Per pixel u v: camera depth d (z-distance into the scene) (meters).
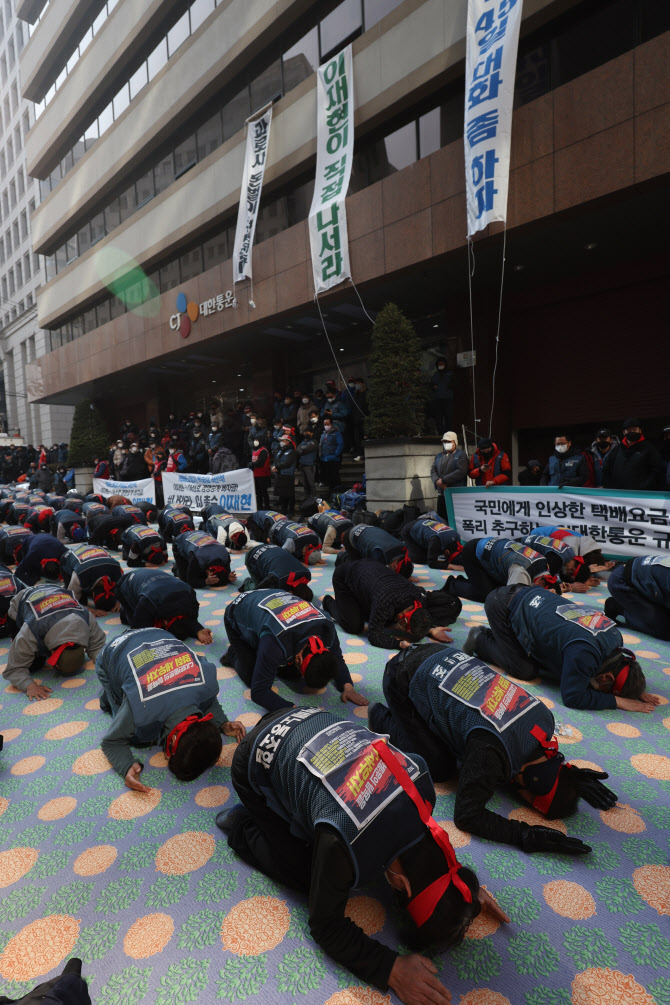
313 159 11.29
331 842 1.44
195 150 14.70
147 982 1.57
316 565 6.99
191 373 17.89
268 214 12.90
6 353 35.38
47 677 3.89
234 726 2.66
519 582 4.08
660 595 3.86
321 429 10.67
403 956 1.51
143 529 7.14
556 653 3.04
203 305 13.76
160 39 15.05
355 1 10.48
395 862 1.52
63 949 1.69
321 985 1.54
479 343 10.50
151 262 16.20
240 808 2.21
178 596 4.04
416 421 8.70
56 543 6.35
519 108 7.70
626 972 1.54
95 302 19.44
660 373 9.01
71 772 2.69
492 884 1.86
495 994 1.50
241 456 12.78
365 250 9.87
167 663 2.50
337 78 10.05
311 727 1.75
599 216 7.57
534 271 9.49
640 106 6.65
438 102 9.34
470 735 2.04
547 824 2.14
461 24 8.53
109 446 17.73
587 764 2.50
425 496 8.74
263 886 1.92
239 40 12.38
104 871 2.02
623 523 5.82
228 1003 1.50
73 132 19.14
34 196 30.27
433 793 1.69
